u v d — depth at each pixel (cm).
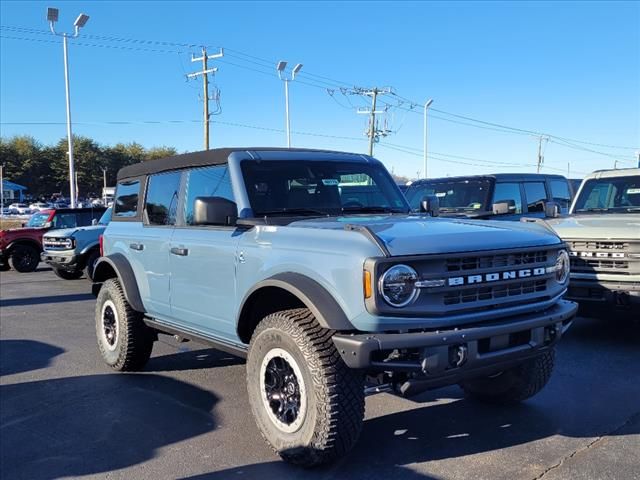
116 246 643
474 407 508
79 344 780
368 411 503
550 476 377
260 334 411
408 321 351
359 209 509
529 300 410
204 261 486
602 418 477
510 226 446
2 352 740
